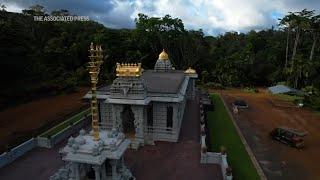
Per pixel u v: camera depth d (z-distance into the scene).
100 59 20.22
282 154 33.19
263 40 106.12
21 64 59.50
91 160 19.59
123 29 101.75
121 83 30.52
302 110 54.91
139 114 30.50
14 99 57.56
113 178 21.22
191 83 56.22
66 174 21.97
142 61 83.94
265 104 59.88
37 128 40.47
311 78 74.12
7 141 35.00
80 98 62.84
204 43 108.06
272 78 85.75
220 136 38.41
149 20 86.56
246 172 27.95
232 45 117.00
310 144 36.75
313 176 27.84
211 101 57.50
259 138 38.50
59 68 78.06
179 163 26.64
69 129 34.25
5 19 61.00
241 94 72.56
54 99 61.81
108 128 34.47
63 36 90.19
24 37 63.06
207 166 26.03
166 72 55.38
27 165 26.23
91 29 98.94
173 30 87.19
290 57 89.25
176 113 31.58
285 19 82.44
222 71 87.69
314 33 81.06
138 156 28.22
